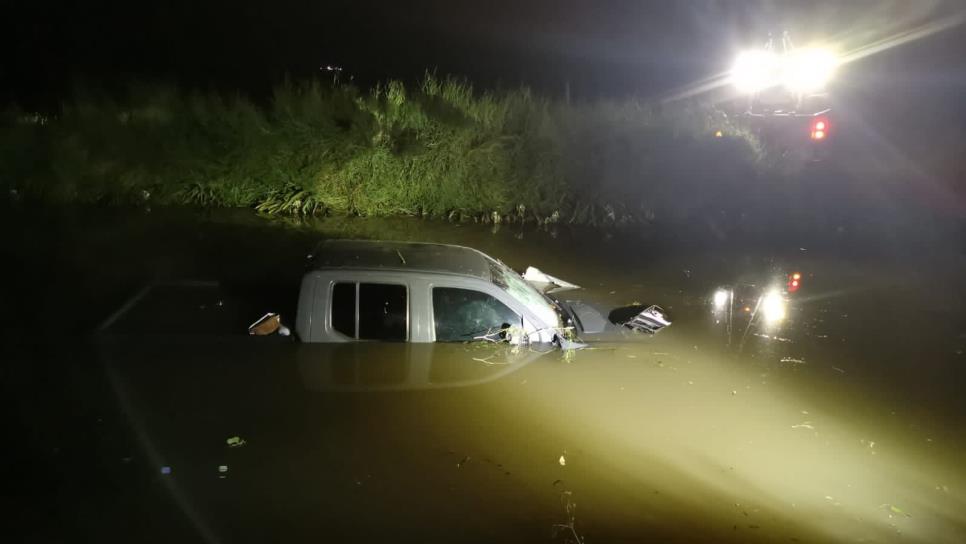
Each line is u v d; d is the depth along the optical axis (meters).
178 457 4.22
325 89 13.70
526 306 5.98
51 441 4.33
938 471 4.54
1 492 3.86
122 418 4.61
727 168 12.65
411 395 5.07
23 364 5.26
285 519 3.75
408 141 11.76
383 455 4.34
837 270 9.05
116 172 10.65
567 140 12.66
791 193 12.48
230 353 5.53
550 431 4.72
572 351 5.98
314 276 5.76
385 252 6.28
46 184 10.26
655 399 5.27
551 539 3.71
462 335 5.86
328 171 11.29
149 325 5.96
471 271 6.01
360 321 5.78
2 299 6.54
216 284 6.93
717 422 5.01
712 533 3.85
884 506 4.19
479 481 4.15
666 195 12.12
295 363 5.43
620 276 8.52
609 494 4.12
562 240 10.22
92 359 5.40
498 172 11.95
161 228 9.47
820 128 13.14
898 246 10.26
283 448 4.36
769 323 7.06
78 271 7.46
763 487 4.30
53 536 3.56
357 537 3.64
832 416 5.17
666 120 13.64
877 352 6.41
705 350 6.29
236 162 11.14
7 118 10.88
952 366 6.12
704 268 8.98
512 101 13.55
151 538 3.57
